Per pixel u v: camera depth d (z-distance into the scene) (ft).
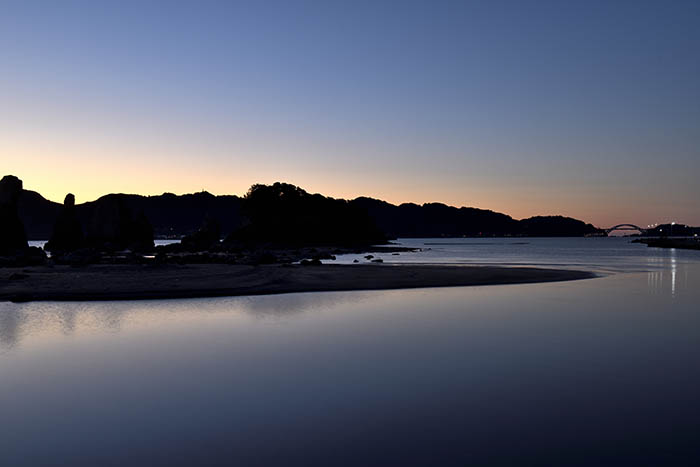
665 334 54.70
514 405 31.78
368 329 57.67
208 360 43.60
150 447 25.67
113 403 32.58
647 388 35.29
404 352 46.39
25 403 32.71
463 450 25.00
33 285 94.07
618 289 101.30
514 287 103.30
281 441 26.27
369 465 23.36
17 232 253.03
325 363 42.39
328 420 29.27
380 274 122.72
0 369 41.06
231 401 32.78
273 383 36.78
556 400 32.76
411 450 25.04
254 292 91.97
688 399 32.83
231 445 25.80
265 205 539.29
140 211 422.82
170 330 57.26
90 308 74.43
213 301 81.97
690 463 23.49
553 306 76.23
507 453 24.63
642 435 26.81
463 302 81.00
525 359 43.62
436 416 29.84
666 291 98.12
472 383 36.50
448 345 49.29
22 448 25.68
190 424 28.81
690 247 462.60
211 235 426.92
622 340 51.55
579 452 24.73
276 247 447.01
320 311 71.41
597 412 30.42
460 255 307.78
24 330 57.47
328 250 371.15
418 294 91.40
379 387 35.68
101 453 25.02
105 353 46.34
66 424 28.99
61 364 42.52
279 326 59.72
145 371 40.19
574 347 48.32
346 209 611.88
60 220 345.72
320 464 23.52
